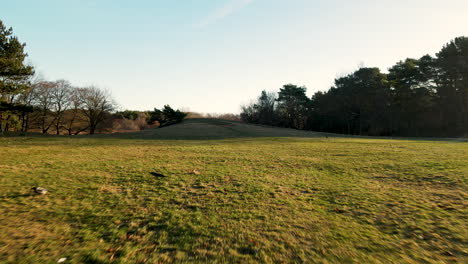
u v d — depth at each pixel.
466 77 40.97
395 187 7.41
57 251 3.91
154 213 5.51
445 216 5.16
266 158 13.19
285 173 9.52
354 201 6.24
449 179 7.83
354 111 59.28
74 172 9.50
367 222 5.02
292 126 80.38
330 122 67.75
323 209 5.75
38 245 4.09
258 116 79.06
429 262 3.63
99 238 4.36
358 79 58.47
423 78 46.97
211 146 19.95
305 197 6.61
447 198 6.23
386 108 53.19
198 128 46.75
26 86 25.03
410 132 51.69
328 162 11.66
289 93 77.44
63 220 5.11
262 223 4.98
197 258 3.74
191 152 15.89
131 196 6.70
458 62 41.31
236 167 10.70
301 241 4.26
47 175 8.92
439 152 13.82
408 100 49.72
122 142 23.66
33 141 22.92
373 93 54.97
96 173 9.38
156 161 12.21
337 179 8.53
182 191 7.16
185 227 4.80
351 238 4.36
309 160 12.36
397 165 10.33
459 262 3.62
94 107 52.91
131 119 77.75
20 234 4.47
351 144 20.67
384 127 55.50
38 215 5.35
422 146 17.70
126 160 12.47
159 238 4.36
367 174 9.13
